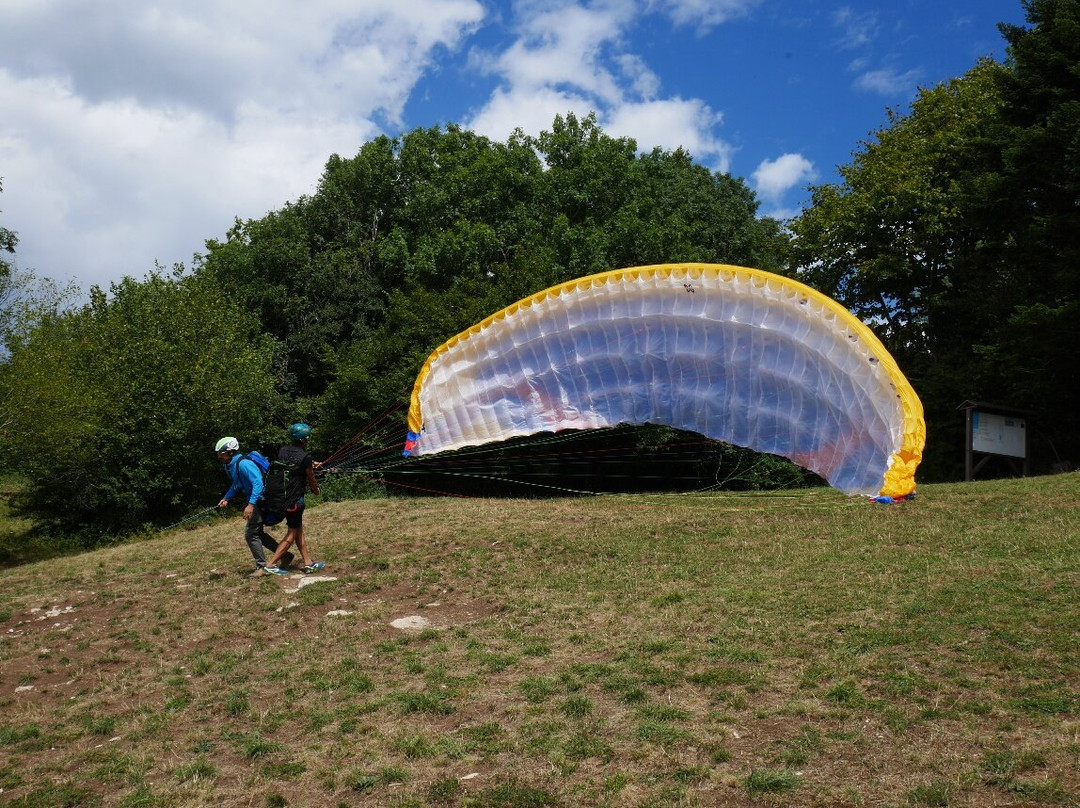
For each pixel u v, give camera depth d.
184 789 6.33
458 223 31.77
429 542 14.54
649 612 9.55
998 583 9.19
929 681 6.91
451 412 13.45
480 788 6.01
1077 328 21.89
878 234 28.70
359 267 33.34
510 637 9.12
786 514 15.06
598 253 29.30
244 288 31.86
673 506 16.97
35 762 7.06
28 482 27.42
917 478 27.31
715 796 5.63
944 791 5.32
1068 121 20.95
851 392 11.52
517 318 13.17
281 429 29.81
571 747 6.40
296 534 12.69
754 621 8.83
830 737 6.22
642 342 12.75
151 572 13.64
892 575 10.01
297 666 8.79
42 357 23.00
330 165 37.03
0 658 9.73
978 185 23.27
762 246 34.81
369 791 6.10
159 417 25.31
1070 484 15.45
